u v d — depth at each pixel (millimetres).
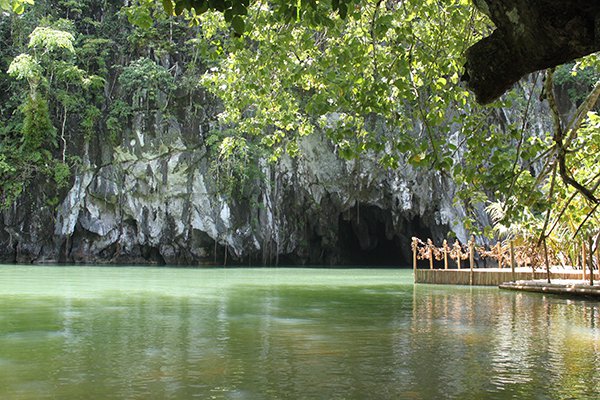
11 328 8641
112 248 35625
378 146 7961
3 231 34938
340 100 8430
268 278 22297
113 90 36594
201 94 36312
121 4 37281
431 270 19828
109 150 35469
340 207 37281
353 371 5945
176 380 5523
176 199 35406
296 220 38094
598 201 6773
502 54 3857
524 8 3459
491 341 7754
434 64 8891
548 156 7648
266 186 36844
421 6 9250
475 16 8977
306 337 7977
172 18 35938
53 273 23719
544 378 5680
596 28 3182
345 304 12422
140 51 37031
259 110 12656
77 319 9664
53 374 5746
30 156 33688
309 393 5090
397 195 35438
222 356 6652
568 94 34688
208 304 12180
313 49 10531
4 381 5453
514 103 30203
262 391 5137
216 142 35125
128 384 5352
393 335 8180
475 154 8094
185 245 35594
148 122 35281
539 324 9406
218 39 11203
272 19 9289
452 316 10422
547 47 3514
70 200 34688
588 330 8773
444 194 34500
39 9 35312
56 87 35438
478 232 8984
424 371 5957
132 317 9961
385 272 28859
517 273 18734
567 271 18844
